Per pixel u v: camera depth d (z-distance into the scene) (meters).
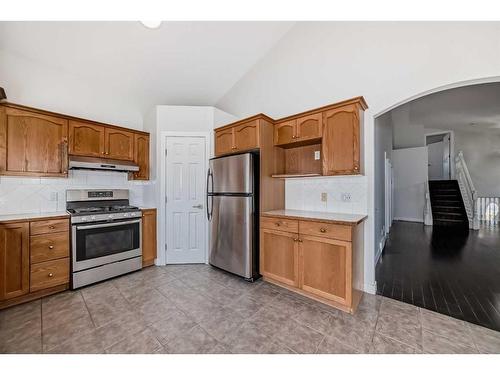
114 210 3.00
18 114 2.54
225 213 3.07
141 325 1.96
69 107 3.21
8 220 2.23
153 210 3.43
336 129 2.50
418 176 7.45
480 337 1.80
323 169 2.58
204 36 3.06
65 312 2.15
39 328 1.91
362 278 2.53
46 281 2.44
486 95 4.56
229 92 4.14
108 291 2.59
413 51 2.35
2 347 1.68
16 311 2.17
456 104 5.06
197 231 3.52
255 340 1.77
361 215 2.60
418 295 2.51
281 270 2.63
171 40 2.98
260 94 3.68
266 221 2.78
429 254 3.98
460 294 2.52
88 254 2.72
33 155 2.63
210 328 1.92
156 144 3.47
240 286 2.72
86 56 2.96
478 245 4.51
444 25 2.18
